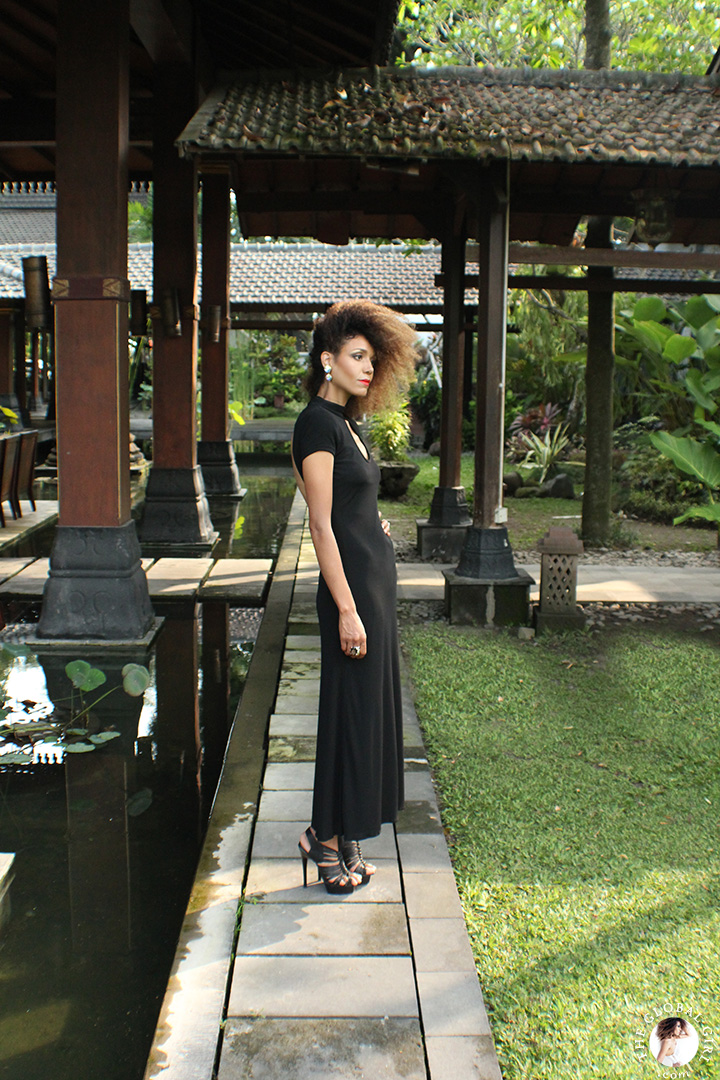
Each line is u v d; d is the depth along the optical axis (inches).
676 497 398.6
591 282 309.4
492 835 107.0
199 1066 68.7
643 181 246.8
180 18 266.4
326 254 639.8
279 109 223.3
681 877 97.9
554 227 319.0
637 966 81.9
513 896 93.6
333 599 85.6
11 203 1116.5
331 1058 69.0
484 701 155.2
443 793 118.5
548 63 484.7
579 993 78.2
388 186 287.9
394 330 86.0
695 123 225.5
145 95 333.7
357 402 89.5
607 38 333.4
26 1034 76.9
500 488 212.8
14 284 548.4
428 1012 74.2
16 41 281.9
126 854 107.7
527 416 575.2
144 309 305.3
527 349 575.2
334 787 88.5
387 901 91.3
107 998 81.8
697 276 505.4
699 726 144.5
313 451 83.4
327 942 83.8
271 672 172.2
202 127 204.7
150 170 412.8
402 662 177.5
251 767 127.4
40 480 495.2
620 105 240.7
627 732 141.5
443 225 290.8
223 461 461.1
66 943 90.0
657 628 207.0
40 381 729.0
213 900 92.0
